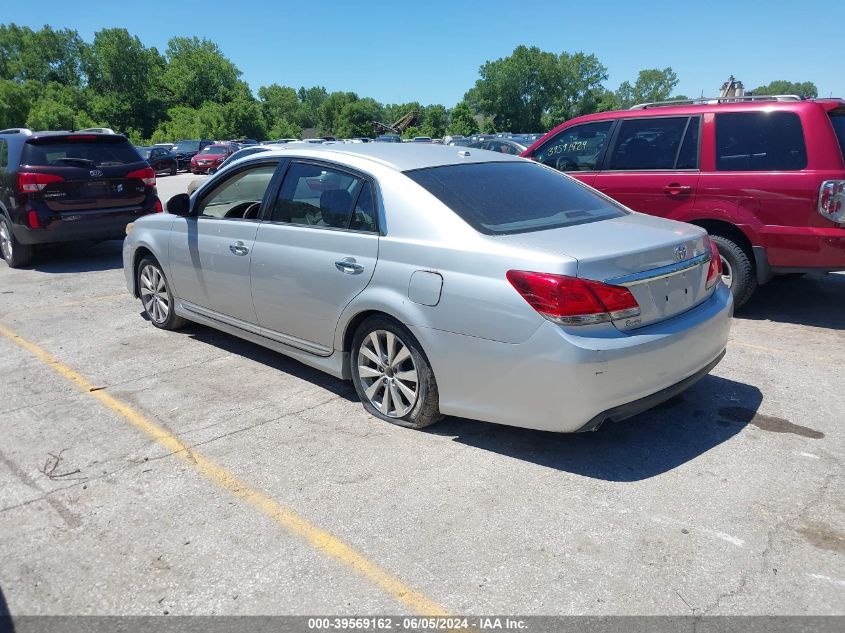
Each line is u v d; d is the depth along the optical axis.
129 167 9.20
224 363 5.28
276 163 4.80
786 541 2.96
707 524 3.09
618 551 2.91
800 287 7.34
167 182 28.03
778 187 5.67
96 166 8.89
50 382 4.94
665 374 3.51
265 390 4.73
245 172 5.07
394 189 3.99
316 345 4.50
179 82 93.56
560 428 3.39
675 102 6.57
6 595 2.72
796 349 5.37
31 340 5.95
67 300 7.36
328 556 2.92
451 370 3.66
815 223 5.55
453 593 2.68
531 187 4.33
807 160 5.56
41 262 9.62
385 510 3.24
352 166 4.26
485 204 3.92
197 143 40.41
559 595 2.66
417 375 3.88
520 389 3.42
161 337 5.97
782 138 5.70
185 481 3.54
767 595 2.64
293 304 4.53
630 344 3.31
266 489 3.45
